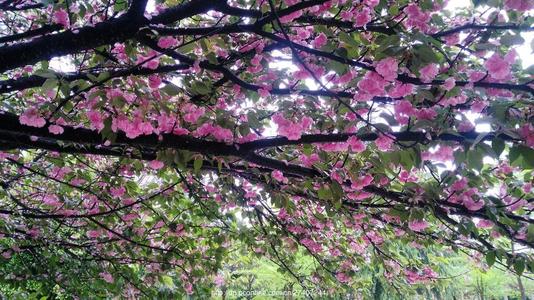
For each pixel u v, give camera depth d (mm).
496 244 3408
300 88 2635
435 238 4031
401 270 5469
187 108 2311
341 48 2012
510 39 1883
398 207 3139
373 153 2625
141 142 2232
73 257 4555
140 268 5551
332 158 2869
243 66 2920
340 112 2424
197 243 5102
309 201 4434
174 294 4883
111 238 4645
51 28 2537
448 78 1834
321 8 2285
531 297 11508
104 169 4418
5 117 2113
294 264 6348
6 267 4539
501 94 2035
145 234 4859
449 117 2002
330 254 5480
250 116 2258
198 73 2529
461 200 2938
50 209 4770
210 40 2447
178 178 4453
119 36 1952
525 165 1782
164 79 2801
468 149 1846
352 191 3162
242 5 2688
